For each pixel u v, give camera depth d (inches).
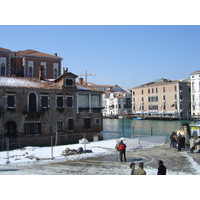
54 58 2153.1
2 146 1043.3
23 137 1159.6
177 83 3329.2
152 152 743.1
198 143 717.9
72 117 1336.1
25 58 2025.1
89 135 1406.3
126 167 546.9
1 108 1101.1
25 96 1176.8
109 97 4446.4
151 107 3690.9
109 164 579.2
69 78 1327.5
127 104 4311.0
